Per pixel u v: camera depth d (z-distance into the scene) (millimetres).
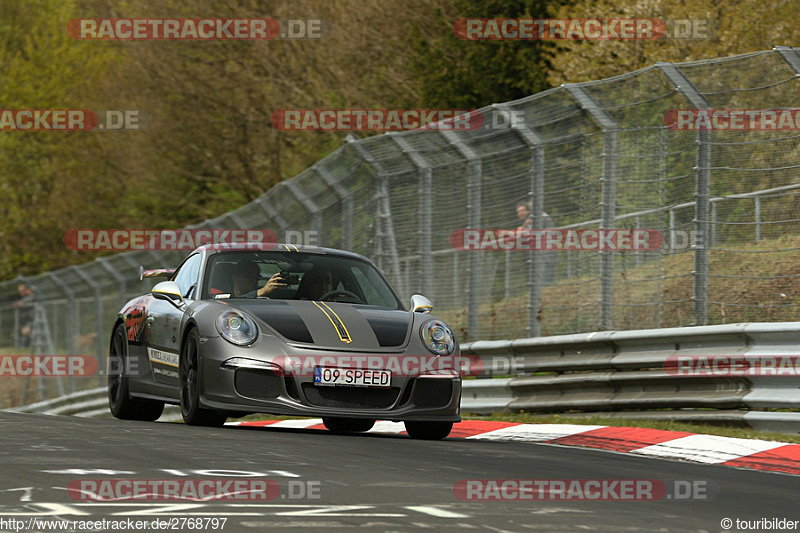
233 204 104688
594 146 38906
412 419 27844
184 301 31297
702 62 36719
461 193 43094
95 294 66062
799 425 29859
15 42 140625
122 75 109188
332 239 47938
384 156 45594
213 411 28375
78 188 113625
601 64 71250
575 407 36500
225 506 15977
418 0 96375
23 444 23281
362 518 15211
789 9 64250
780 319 35781
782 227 36750
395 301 32125
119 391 35031
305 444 24438
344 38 98062
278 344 27453
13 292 84750
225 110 103375
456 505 16625
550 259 40531
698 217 35594
